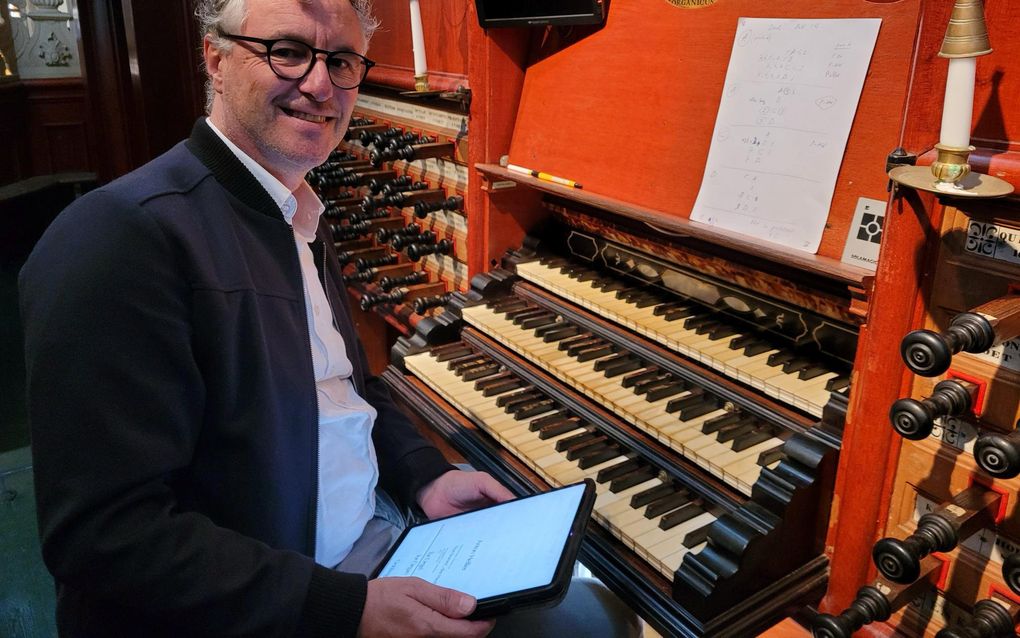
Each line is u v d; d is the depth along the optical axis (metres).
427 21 2.31
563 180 1.85
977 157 1.04
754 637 1.25
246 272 1.17
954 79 0.94
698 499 1.41
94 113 5.50
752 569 1.25
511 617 1.36
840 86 1.35
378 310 2.54
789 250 1.36
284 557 1.10
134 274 1.04
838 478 1.31
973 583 1.19
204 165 1.20
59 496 1.00
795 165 1.39
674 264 1.80
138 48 4.23
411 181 2.49
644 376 1.64
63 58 5.46
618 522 1.37
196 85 4.51
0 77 5.18
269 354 1.19
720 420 1.48
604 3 1.83
